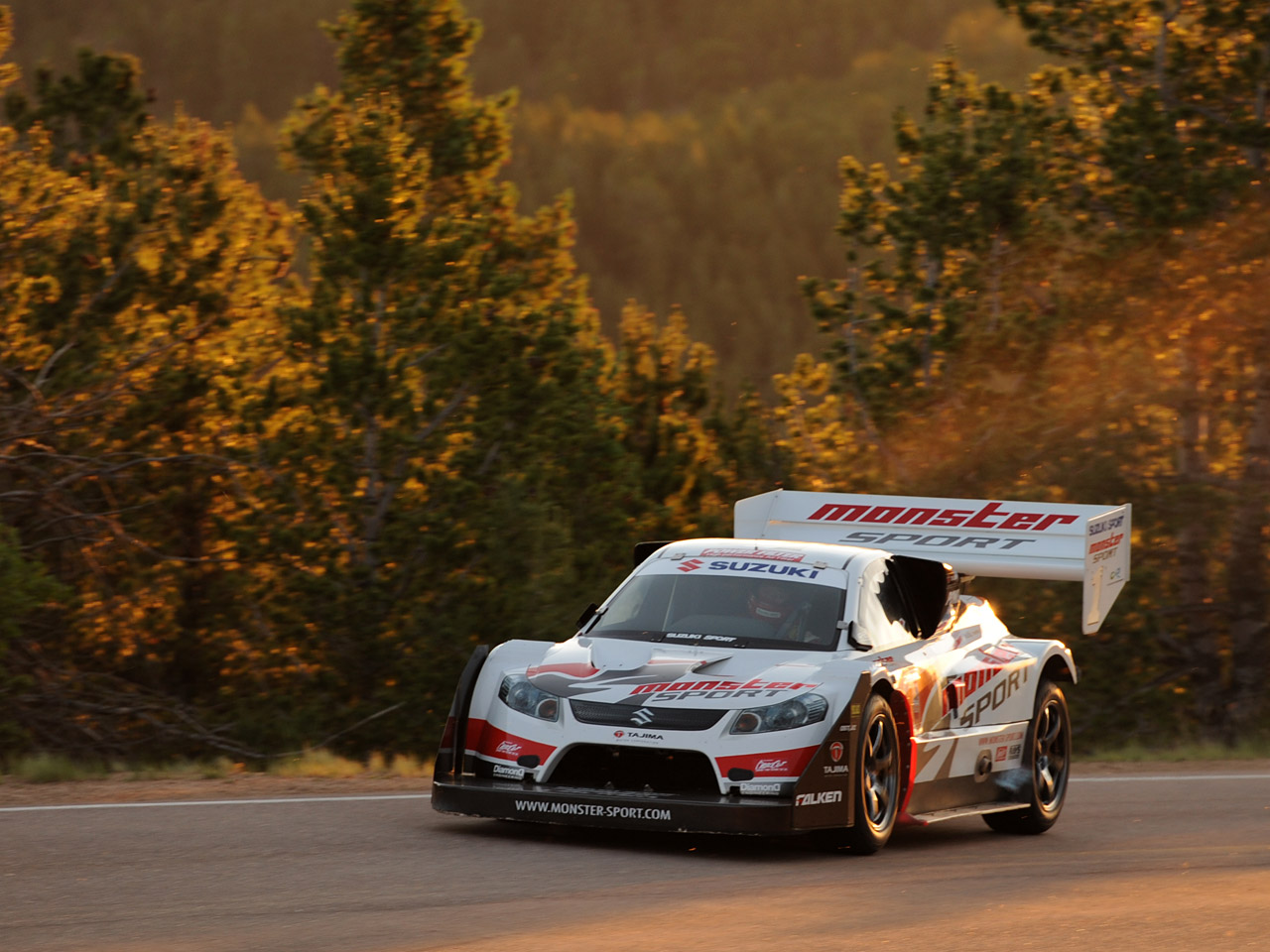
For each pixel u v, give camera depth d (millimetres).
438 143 108312
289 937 18953
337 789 34344
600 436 92375
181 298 89188
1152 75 90562
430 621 79312
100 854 24344
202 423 86875
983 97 91562
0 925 19266
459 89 111062
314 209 87125
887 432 85375
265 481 86688
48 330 80625
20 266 80250
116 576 84625
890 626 29922
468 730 27312
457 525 82688
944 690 29828
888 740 27719
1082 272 86125
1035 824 32375
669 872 24391
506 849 25797
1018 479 80438
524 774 26297
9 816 28000
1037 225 86750
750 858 26141
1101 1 91375
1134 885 25078
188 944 18453
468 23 110062
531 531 81000
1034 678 32969
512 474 84000
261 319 93938
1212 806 37062
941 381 85812
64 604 67125
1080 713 85500
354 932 19312
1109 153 85875
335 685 80438
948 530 34625
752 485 97812
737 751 25406
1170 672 91188
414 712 77625
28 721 69562
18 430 71250
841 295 90562
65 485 77375
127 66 103438
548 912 20891
